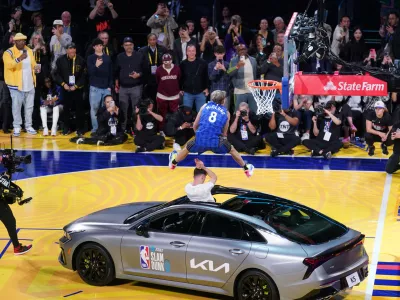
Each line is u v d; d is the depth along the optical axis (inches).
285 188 713.0
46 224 616.4
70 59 905.5
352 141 887.7
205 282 446.9
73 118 978.1
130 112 929.5
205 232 449.4
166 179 749.9
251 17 1040.8
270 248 425.1
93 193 706.2
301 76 460.8
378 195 689.6
